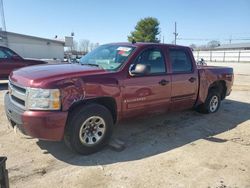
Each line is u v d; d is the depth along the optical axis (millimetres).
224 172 3717
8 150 4164
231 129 5711
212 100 6793
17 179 3357
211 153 4348
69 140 3889
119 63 4457
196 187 3316
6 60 10516
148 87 4672
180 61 5477
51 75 3754
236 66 34906
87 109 3900
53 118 3561
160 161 3979
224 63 43719
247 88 12359
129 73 4398
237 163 4012
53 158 3947
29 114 3537
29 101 3592
